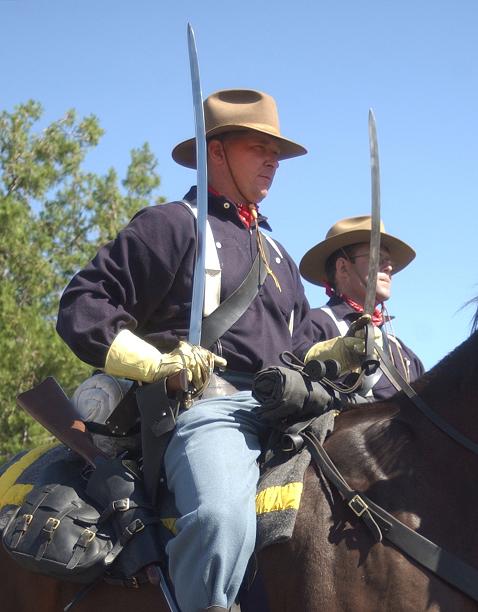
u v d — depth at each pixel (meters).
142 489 3.50
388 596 3.04
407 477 3.22
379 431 3.37
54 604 3.63
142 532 3.41
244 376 3.76
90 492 3.52
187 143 4.43
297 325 4.15
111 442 3.71
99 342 3.57
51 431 3.72
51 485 3.59
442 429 3.30
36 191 24.17
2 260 21.11
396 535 3.09
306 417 3.45
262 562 3.25
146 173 25.97
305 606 3.12
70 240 24.67
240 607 3.29
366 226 6.07
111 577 3.43
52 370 18.89
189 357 3.44
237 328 3.77
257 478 3.35
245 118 4.10
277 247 4.17
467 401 3.31
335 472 3.26
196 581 3.20
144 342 3.57
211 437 3.37
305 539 3.19
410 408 3.41
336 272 6.09
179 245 3.79
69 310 3.68
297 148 4.32
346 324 5.84
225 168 4.11
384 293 6.02
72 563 3.38
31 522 3.50
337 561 3.12
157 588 3.40
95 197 24.89
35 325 18.98
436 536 3.09
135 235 3.79
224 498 3.21
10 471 3.90
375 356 3.76
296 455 3.37
